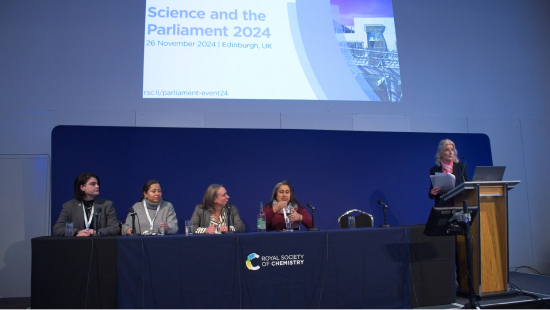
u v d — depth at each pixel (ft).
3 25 14.69
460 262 11.12
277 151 15.40
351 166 15.87
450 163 12.25
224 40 15.66
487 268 10.70
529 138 17.90
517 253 17.12
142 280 8.80
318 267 9.44
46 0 15.06
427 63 17.42
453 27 17.94
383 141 16.29
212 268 9.03
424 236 10.21
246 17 15.93
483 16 18.31
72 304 8.66
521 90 18.16
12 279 13.67
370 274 9.67
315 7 16.46
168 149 14.71
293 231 9.53
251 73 15.66
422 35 17.56
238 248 9.17
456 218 9.34
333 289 9.44
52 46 14.85
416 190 16.25
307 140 15.67
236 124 15.47
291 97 15.80
